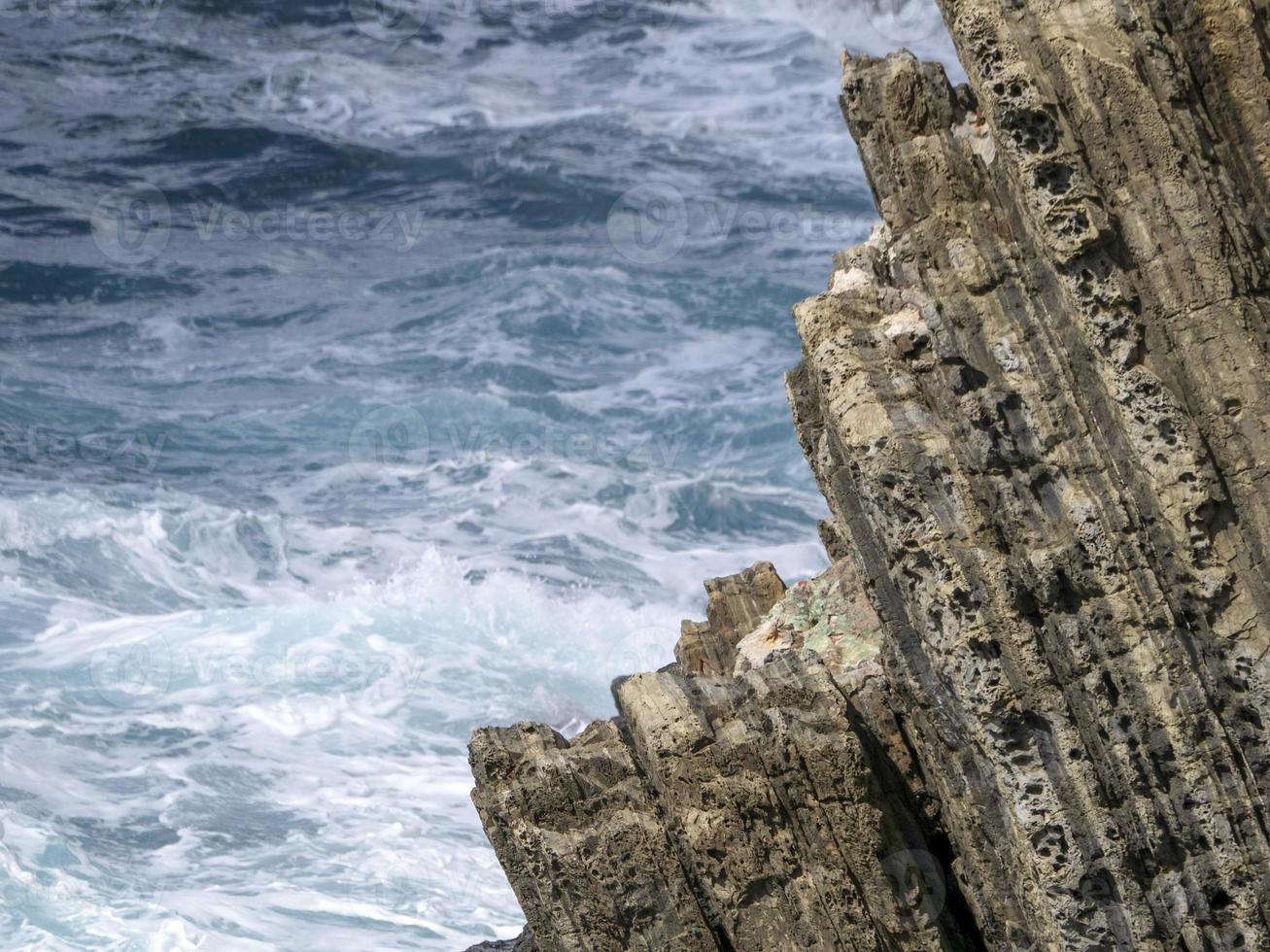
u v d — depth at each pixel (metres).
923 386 24.20
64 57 161.50
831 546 32.56
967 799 25.64
